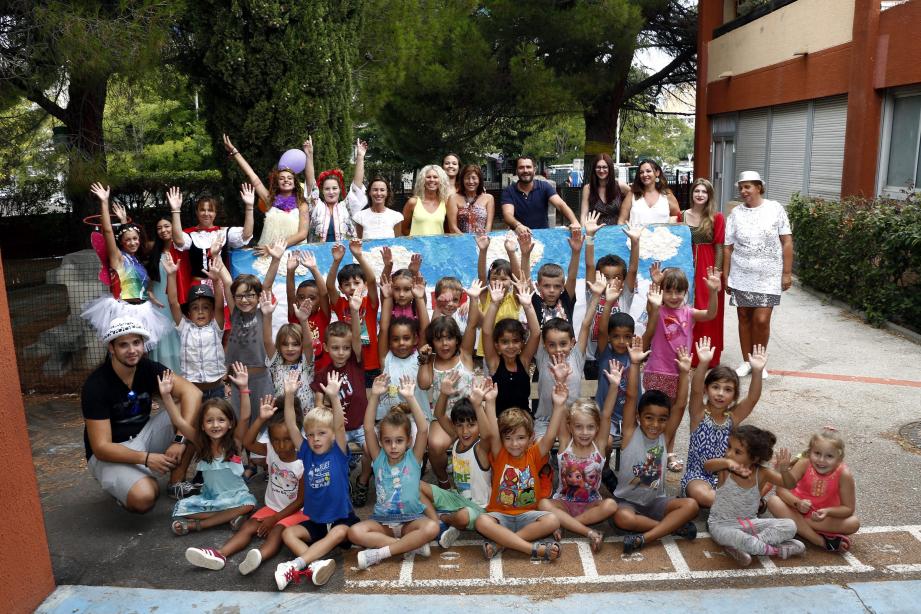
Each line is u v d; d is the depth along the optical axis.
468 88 19.52
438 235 7.76
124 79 10.36
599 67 19.27
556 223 21.75
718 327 7.87
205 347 6.41
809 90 14.28
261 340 6.30
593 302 5.82
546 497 5.25
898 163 11.98
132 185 21.58
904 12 11.21
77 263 9.12
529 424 5.00
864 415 6.90
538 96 18.53
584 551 4.96
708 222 7.79
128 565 4.93
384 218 8.33
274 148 11.27
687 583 4.54
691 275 7.74
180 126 27.20
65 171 11.43
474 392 5.00
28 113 11.77
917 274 9.56
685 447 6.44
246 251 7.78
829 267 11.16
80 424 7.68
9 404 4.30
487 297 6.61
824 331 9.69
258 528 5.12
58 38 9.16
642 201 7.95
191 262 7.65
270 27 10.75
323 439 4.84
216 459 5.34
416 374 5.96
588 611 4.27
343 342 5.78
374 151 32.22
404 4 17.16
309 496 4.93
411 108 19.61
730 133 18.97
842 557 4.75
